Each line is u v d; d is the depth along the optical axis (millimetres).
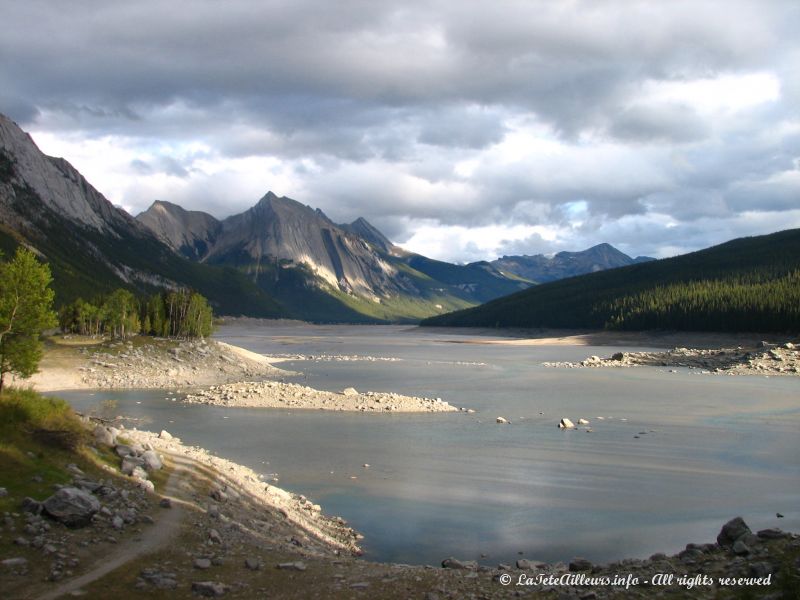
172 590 19203
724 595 17812
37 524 21422
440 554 29281
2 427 27375
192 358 105875
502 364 140750
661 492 39438
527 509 36000
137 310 127125
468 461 46906
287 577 21219
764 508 36406
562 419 62125
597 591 19359
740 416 67812
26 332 39500
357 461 46688
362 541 30875
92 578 19172
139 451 32000
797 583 17109
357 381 102062
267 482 40531
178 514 26062
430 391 89750
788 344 136500
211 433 56156
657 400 80438
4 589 17844
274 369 113875
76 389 82500
